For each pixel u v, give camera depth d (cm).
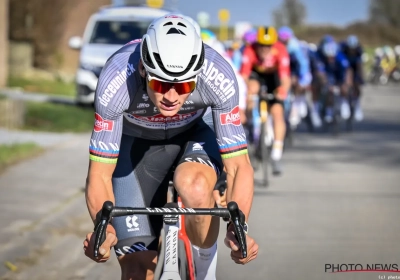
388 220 1280
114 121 681
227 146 698
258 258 1049
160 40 621
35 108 2656
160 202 790
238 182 683
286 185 1630
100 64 2803
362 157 2094
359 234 1181
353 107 2886
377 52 7244
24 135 2175
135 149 778
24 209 1277
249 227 1228
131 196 768
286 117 2194
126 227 728
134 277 723
